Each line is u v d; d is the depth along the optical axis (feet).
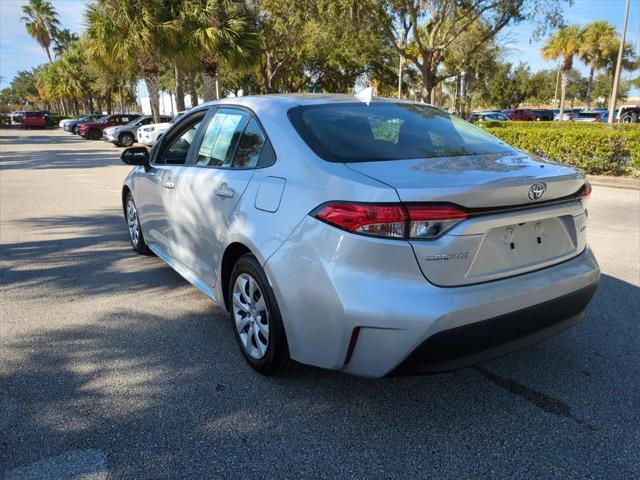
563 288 8.89
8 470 7.64
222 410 9.14
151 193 14.98
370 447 8.20
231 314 11.03
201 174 11.88
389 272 7.68
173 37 60.44
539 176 8.38
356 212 7.74
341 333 7.99
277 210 9.08
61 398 9.51
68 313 13.38
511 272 8.40
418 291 7.64
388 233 7.57
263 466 7.77
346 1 58.65
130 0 59.16
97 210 26.68
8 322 12.83
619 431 8.57
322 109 10.55
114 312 13.43
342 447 8.19
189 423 8.78
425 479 7.52
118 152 66.69
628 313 13.21
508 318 8.19
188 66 66.44
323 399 9.49
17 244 19.97
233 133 11.41
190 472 7.64
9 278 16.07
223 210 10.66
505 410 9.16
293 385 9.93
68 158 58.03
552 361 10.84
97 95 202.80
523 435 8.48
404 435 8.49
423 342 7.61
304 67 121.60
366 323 7.74
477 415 9.02
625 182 34.68
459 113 114.83
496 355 8.32
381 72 120.37
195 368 10.60
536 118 148.05
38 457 7.93
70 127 123.44
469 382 10.07
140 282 15.65
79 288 15.17
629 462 7.84
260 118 10.61
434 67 66.44
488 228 7.96
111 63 65.16
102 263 17.48
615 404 9.34
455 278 7.82
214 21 62.08
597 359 10.92
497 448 8.17
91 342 11.75
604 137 37.42
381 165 8.66
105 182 37.93
